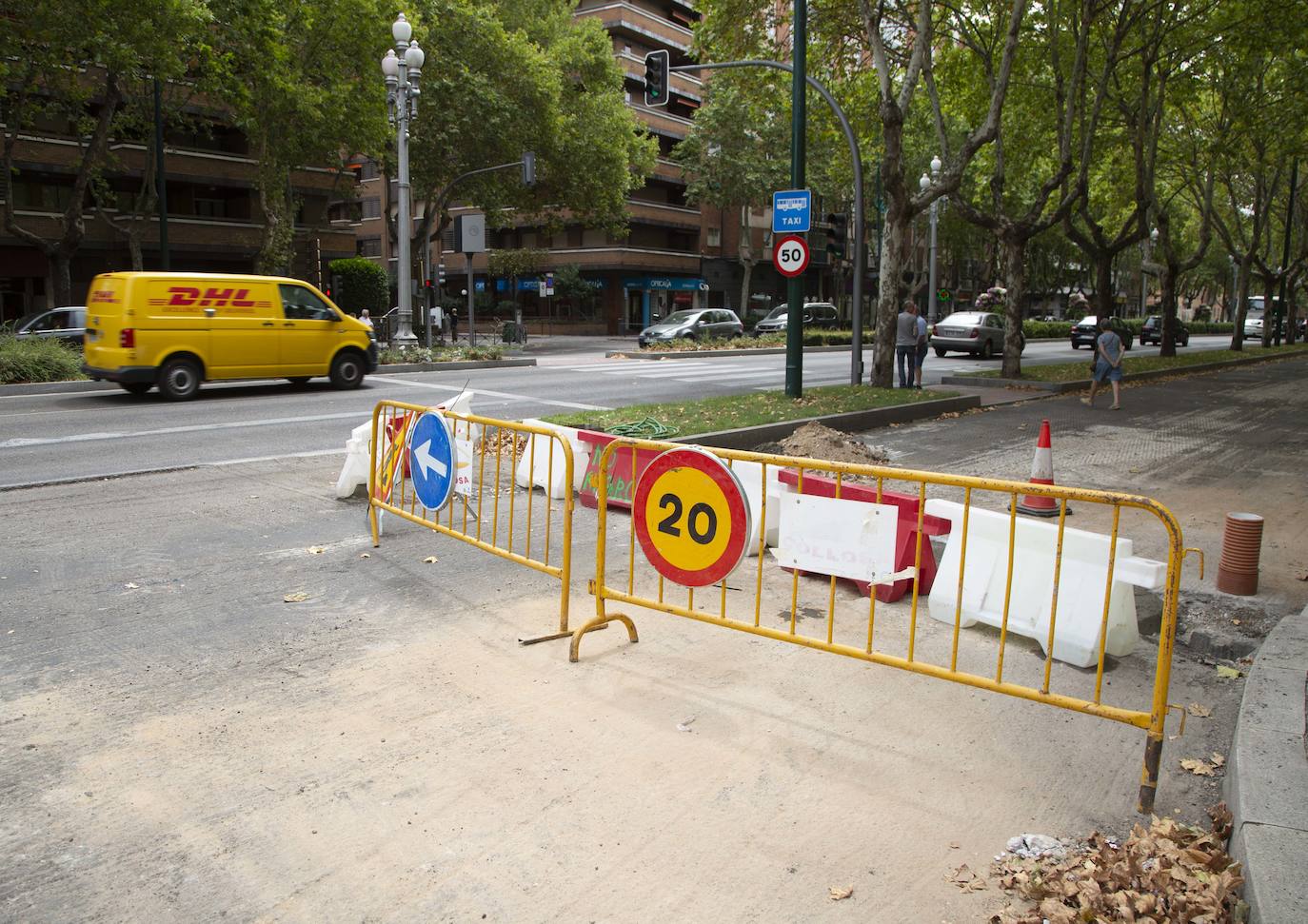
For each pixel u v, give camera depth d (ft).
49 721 13.15
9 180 73.15
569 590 18.02
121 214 109.81
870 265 192.65
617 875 9.87
